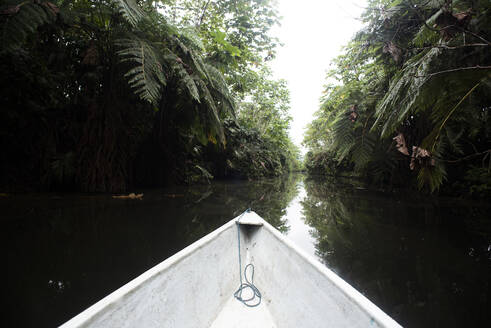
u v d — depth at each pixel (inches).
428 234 126.1
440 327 54.2
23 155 237.3
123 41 207.2
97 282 71.0
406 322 56.2
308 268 47.6
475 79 84.1
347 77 358.6
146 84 185.0
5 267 80.4
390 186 340.8
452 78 87.9
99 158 252.8
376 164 332.2
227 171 608.1
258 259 74.4
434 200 233.6
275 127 763.4
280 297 56.3
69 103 261.7
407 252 101.2
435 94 97.3
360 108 199.6
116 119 266.1
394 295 68.2
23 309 57.7
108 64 252.2
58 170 235.3
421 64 103.9
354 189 359.6
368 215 173.6
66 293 64.9
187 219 149.4
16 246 99.2
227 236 71.6
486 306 62.0
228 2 325.7
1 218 138.9
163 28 231.5
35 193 227.3
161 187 336.8
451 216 167.0
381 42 156.9
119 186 267.0
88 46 232.5
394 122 113.0
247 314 58.2
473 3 92.5
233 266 71.3
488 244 109.9
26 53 218.4
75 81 262.1
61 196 217.3
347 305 35.2
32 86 227.1
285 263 57.7
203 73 233.6
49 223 130.9
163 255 91.6
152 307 40.1
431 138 84.5
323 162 887.1
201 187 372.5
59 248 97.7
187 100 297.9
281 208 205.6
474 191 227.0
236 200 247.0
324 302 40.9
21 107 224.4
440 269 84.7
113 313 32.4
